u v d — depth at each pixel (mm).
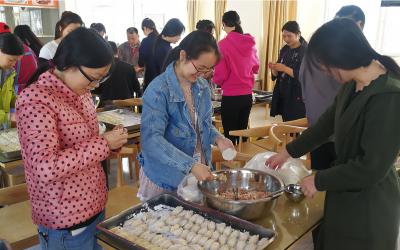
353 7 2234
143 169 1580
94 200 1251
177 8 7328
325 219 1265
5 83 2424
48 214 1181
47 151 1039
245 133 2744
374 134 1062
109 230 1191
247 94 3594
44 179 1041
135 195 2221
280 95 3676
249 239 1164
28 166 1093
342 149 1193
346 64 1052
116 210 2049
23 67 2771
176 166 1330
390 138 1049
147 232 1240
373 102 1075
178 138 1479
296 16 6070
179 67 1442
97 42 1091
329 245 1266
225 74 3445
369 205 1166
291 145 1506
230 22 3467
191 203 1357
